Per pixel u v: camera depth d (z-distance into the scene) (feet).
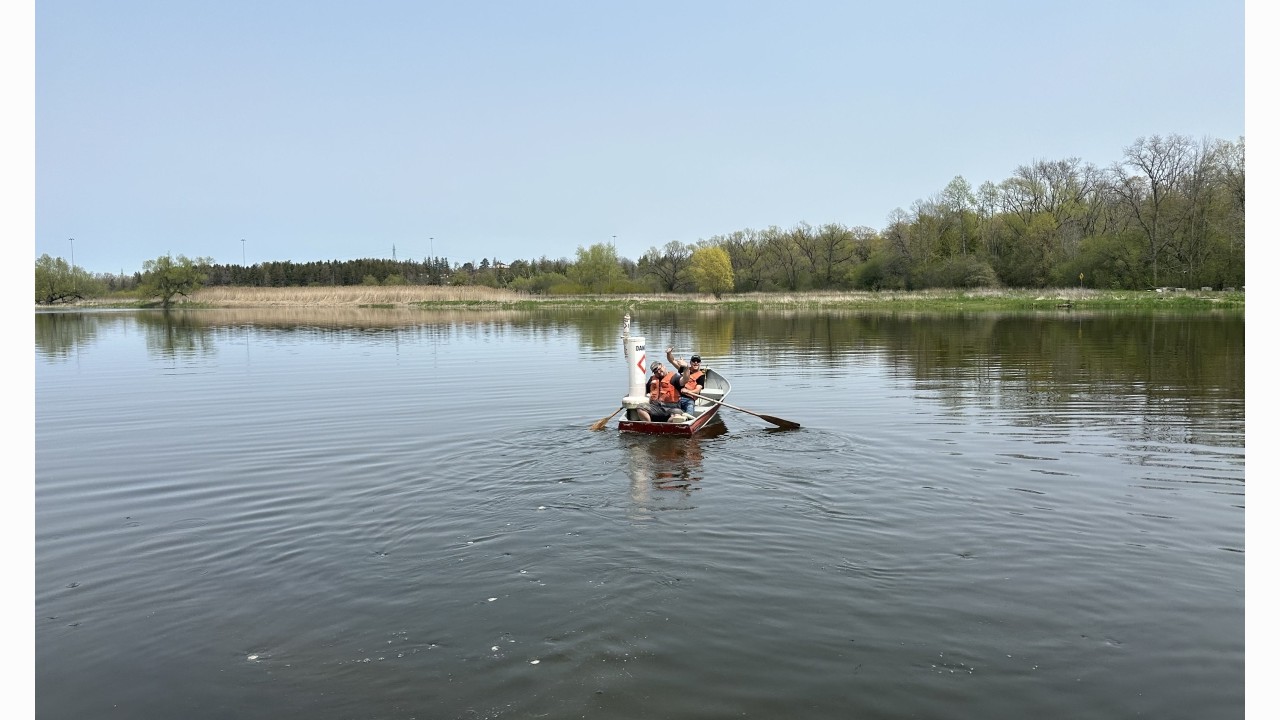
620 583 19.83
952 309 159.12
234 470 31.99
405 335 111.65
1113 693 14.79
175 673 16.29
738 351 79.77
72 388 58.18
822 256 297.53
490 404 47.57
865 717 14.10
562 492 27.61
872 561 21.03
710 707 14.47
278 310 223.71
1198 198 189.06
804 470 30.14
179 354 84.69
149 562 22.13
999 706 14.40
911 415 41.45
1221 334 86.69
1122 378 53.78
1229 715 14.02
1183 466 30.17
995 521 24.00
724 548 22.03
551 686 15.30
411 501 27.02
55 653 17.15
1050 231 230.07
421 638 17.38
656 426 36.76
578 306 225.15
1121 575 19.99
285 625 18.21
